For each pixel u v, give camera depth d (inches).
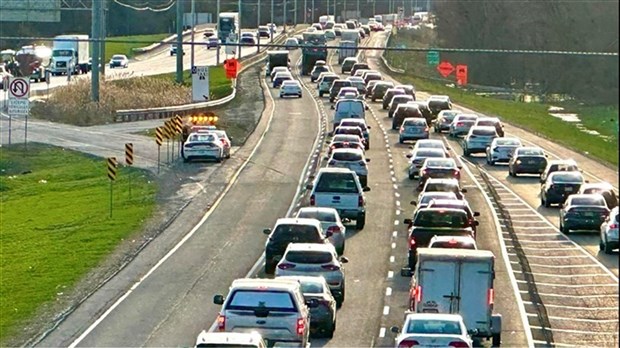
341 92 6373.0
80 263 2396.7
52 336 1764.3
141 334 1770.4
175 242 2645.2
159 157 3951.8
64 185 3688.5
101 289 2135.8
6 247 2645.2
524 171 3907.5
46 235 2790.4
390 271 2345.0
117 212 3085.6
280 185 3575.3
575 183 3265.3
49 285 2180.1
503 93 7593.5
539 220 3073.3
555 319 1937.7
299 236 2201.0
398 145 4778.5
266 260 2224.4
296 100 6643.7
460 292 1670.8
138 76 7342.5
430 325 1382.9
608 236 2546.8
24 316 1920.5
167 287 2155.5
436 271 1674.5
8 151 4355.3
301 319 1460.4
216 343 1194.0
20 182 3772.1
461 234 2236.7
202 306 1985.7
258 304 1459.2
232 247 2586.1
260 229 2829.7
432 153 3816.4
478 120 4795.8
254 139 4835.1
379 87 6811.0
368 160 4148.6
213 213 3061.0
